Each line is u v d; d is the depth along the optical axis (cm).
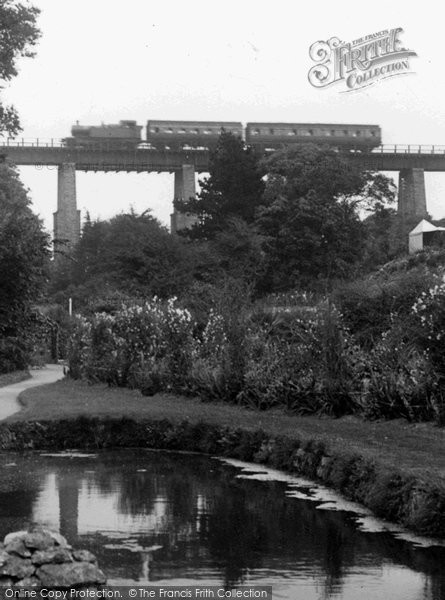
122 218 7181
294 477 1418
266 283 5466
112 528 1082
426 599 818
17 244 2958
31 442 1789
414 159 10300
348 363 1836
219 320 2289
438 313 1642
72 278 7144
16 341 3512
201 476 1438
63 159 9794
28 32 3722
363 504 1198
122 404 2122
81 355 3170
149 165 10019
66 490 1324
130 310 2762
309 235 5484
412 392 1647
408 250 5597
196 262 5362
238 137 7056
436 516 1032
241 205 6625
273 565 925
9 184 4953
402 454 1257
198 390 2231
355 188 7112
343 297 2339
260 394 1984
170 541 1022
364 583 862
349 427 1614
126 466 1547
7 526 1090
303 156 7225
